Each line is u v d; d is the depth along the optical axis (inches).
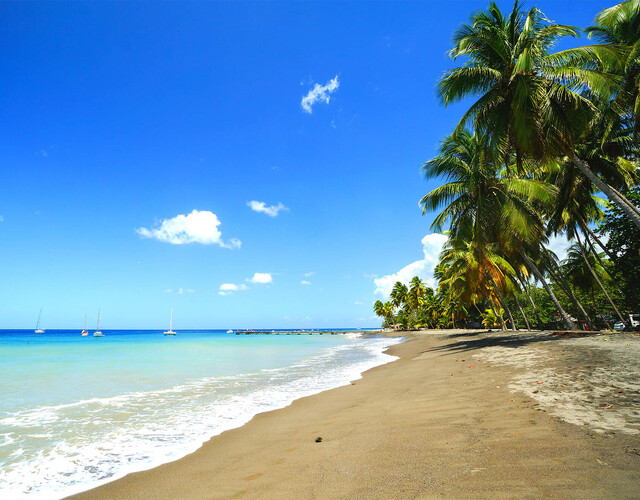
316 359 1018.1
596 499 113.9
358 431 244.2
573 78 568.1
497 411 240.7
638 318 1230.3
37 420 342.6
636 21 670.5
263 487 165.2
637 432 171.6
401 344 1641.2
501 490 127.3
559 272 1336.1
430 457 171.0
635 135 759.7
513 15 647.1
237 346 1846.7
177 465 217.0
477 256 1074.7
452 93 678.5
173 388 522.3
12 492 186.5
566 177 929.5
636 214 563.8
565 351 502.9
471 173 888.3
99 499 173.3
